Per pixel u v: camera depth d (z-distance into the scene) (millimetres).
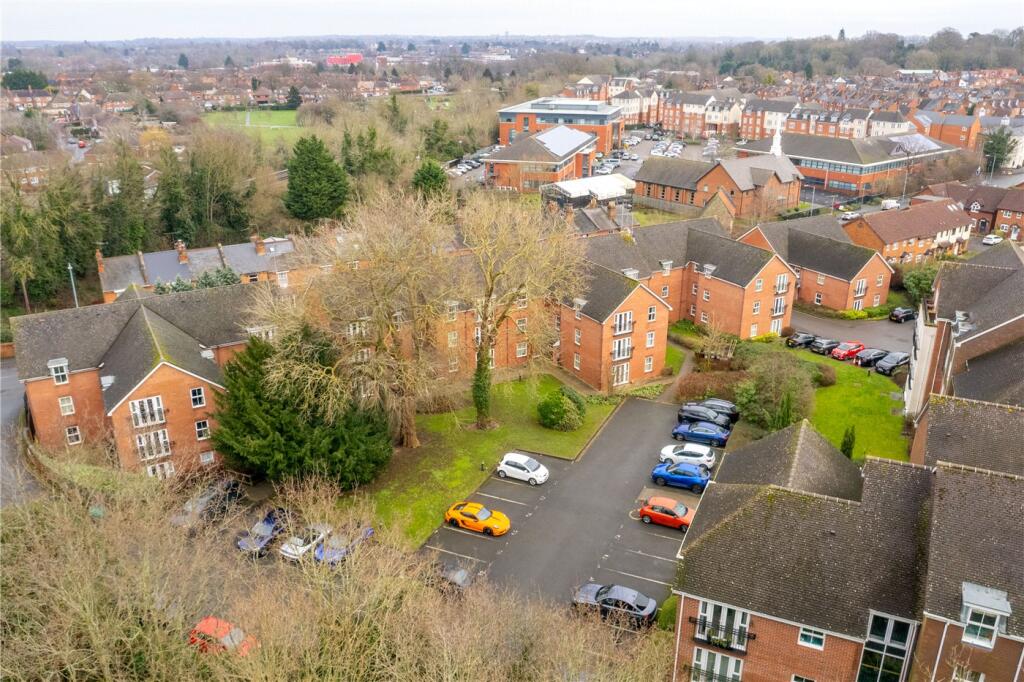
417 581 34094
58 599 30656
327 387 46969
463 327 62250
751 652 31500
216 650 30125
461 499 47625
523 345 67688
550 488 48875
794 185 121688
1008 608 26094
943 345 53250
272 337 55000
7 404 60844
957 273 55031
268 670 26375
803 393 55188
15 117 158250
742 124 196125
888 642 29547
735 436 54500
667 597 38812
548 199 119250
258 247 83688
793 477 33938
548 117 169750
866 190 132875
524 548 42875
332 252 50000
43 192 87750
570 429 56000
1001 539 28125
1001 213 110438
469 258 64500
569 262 57562
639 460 52031
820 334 75188
